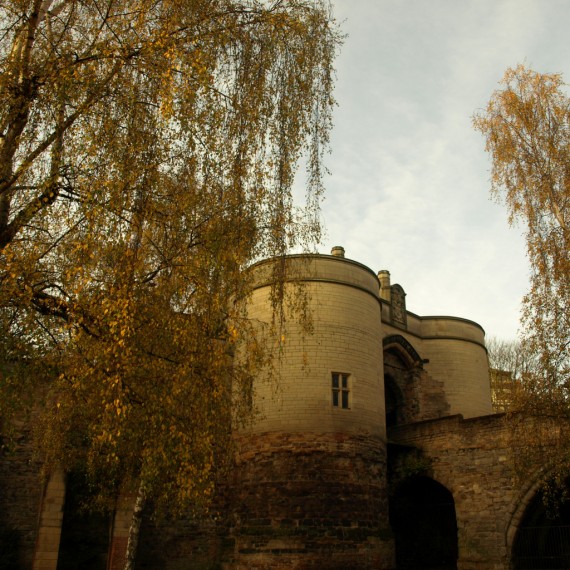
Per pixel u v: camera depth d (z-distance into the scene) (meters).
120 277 9.88
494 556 20.61
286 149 12.99
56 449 16.84
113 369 9.48
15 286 9.73
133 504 20.95
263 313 22.86
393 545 22.02
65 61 10.60
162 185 11.25
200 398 10.55
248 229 12.08
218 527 23.09
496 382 35.22
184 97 10.43
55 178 10.12
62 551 20.94
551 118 19.27
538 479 19.83
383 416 23.72
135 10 10.82
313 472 20.83
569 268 16.44
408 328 31.86
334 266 23.88
